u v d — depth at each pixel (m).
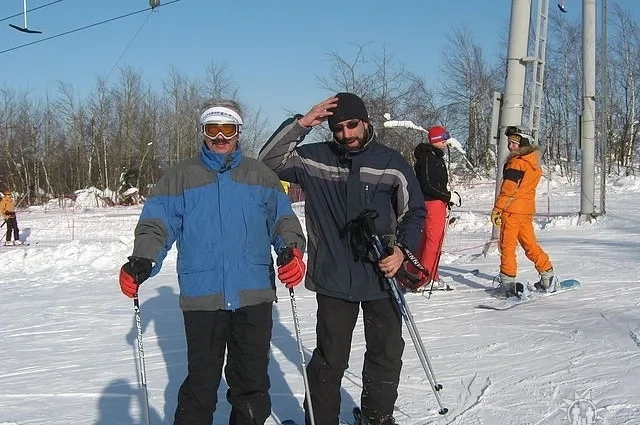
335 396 3.41
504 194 6.68
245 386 3.22
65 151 50.59
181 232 3.20
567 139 37.19
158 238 3.10
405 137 27.64
